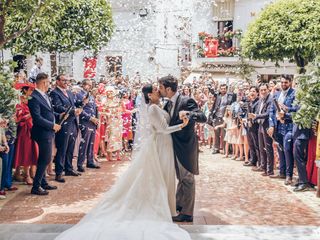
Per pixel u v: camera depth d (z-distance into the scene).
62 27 9.90
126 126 10.38
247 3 18.20
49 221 5.29
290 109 7.19
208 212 5.68
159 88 5.15
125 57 16.47
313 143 6.91
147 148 4.98
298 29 12.30
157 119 4.92
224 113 10.84
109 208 4.84
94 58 12.94
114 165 8.98
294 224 5.21
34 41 9.77
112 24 11.28
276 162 8.78
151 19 16.80
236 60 17.28
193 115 4.94
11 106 6.23
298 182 6.95
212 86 13.34
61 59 15.52
